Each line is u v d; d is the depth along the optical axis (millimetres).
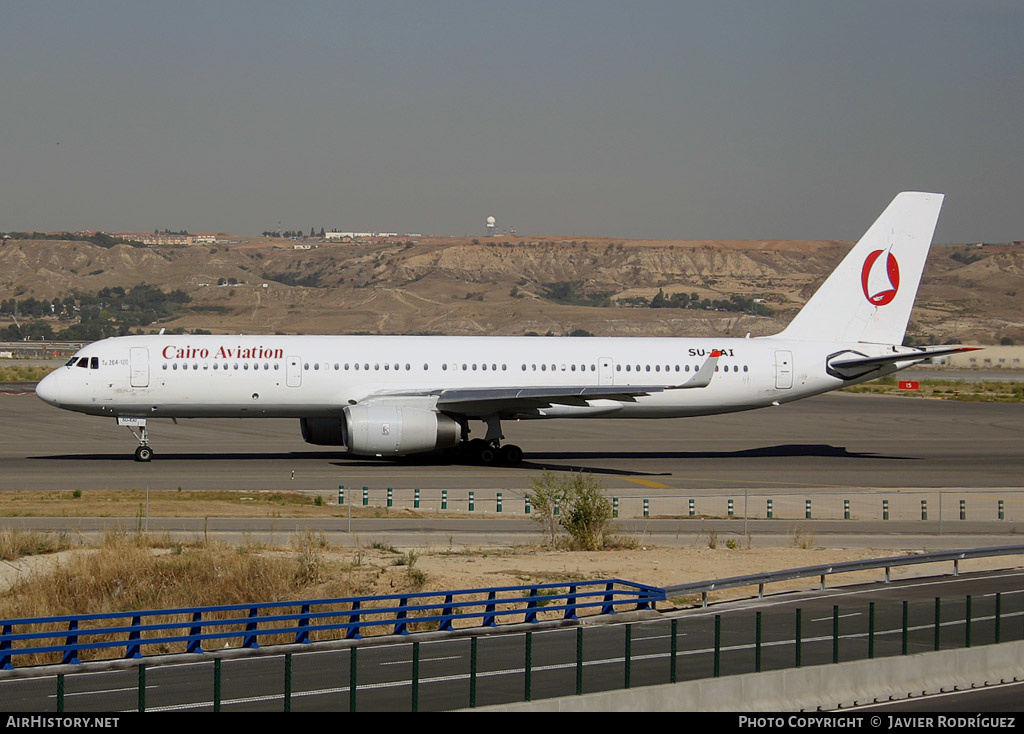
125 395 128250
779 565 82688
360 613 60750
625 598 72750
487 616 64375
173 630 64312
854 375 144250
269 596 71000
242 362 130625
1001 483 128750
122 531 84625
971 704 52812
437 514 102500
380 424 124688
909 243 145375
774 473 134375
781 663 55438
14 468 126375
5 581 73438
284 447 153375
